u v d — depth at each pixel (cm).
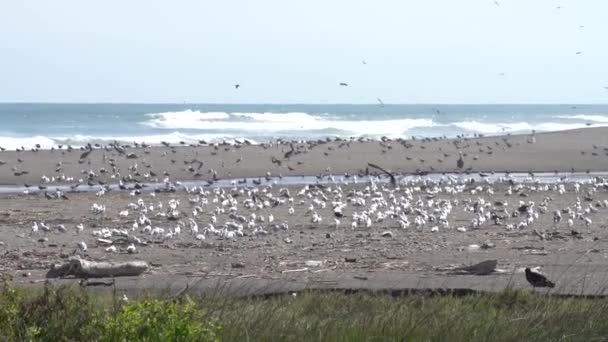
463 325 1478
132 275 2223
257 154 6284
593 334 1492
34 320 1293
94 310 1330
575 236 2980
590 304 1638
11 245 2819
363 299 1789
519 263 2406
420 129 11875
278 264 2405
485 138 7688
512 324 1511
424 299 1762
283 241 2866
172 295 1722
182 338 1198
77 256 2455
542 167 6094
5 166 5528
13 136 8906
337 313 1620
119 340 1195
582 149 6931
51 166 5575
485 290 1936
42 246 2805
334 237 2956
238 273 2256
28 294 1388
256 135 10144
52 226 3228
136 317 1209
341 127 11875
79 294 1466
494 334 1445
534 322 1525
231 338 1345
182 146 6812
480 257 2520
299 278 2156
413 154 6456
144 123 12131
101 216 3594
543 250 2664
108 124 11769
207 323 1277
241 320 1434
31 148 6975
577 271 2264
